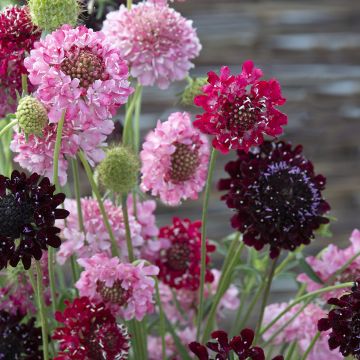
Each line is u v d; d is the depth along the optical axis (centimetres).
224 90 88
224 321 162
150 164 94
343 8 241
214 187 200
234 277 100
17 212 86
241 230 91
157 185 94
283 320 99
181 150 94
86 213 96
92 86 87
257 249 91
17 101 95
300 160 93
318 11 238
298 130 225
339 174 220
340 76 233
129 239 94
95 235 95
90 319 89
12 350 93
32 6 90
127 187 93
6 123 99
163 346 94
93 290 92
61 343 89
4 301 96
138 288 92
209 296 104
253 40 233
